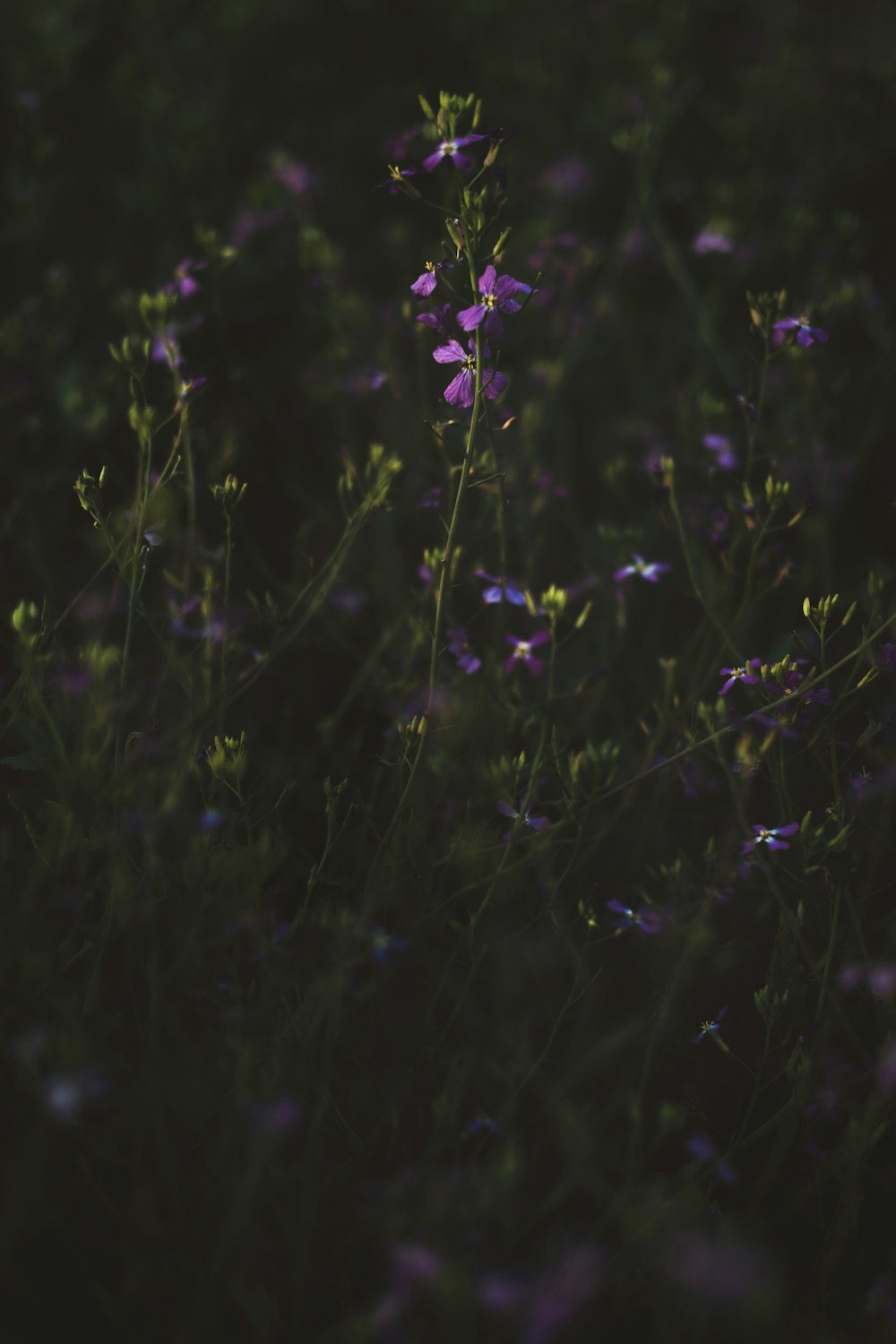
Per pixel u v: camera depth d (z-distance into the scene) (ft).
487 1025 9.30
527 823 8.81
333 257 13.20
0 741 10.90
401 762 9.26
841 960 8.91
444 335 8.27
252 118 18.17
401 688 10.30
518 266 15.28
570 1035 9.39
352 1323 6.79
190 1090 8.17
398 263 15.84
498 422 9.50
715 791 10.78
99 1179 8.07
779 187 17.58
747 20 22.12
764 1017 8.23
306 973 9.21
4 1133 8.14
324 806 10.69
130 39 19.49
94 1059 7.73
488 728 10.72
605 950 9.91
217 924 8.61
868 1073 7.85
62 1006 7.23
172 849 9.32
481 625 12.50
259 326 15.61
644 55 19.13
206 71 19.04
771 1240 8.23
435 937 9.66
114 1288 7.67
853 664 11.42
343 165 18.08
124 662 8.90
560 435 13.84
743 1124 8.52
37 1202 7.18
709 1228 7.84
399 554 12.37
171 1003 8.26
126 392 12.93
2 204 15.80
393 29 20.70
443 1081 8.86
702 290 16.52
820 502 12.51
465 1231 7.23
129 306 12.71
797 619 12.30
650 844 10.47
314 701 12.03
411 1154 8.59
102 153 17.65
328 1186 8.27
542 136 18.84
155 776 8.77
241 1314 7.55
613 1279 7.28
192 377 12.14
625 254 15.81
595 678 10.69
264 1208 8.04
